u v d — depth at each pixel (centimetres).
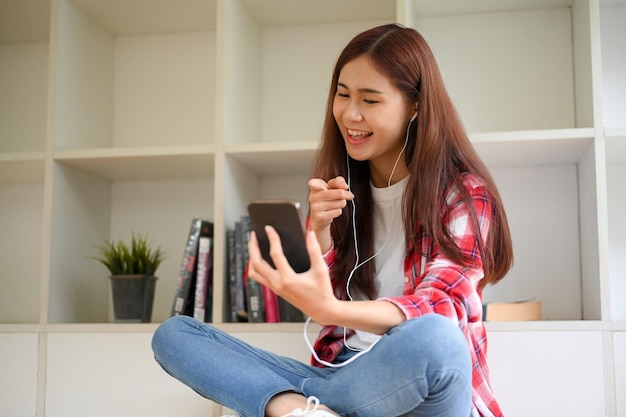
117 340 204
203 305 207
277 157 214
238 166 221
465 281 133
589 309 206
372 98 146
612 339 181
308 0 229
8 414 208
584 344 182
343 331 156
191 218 247
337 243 161
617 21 229
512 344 184
